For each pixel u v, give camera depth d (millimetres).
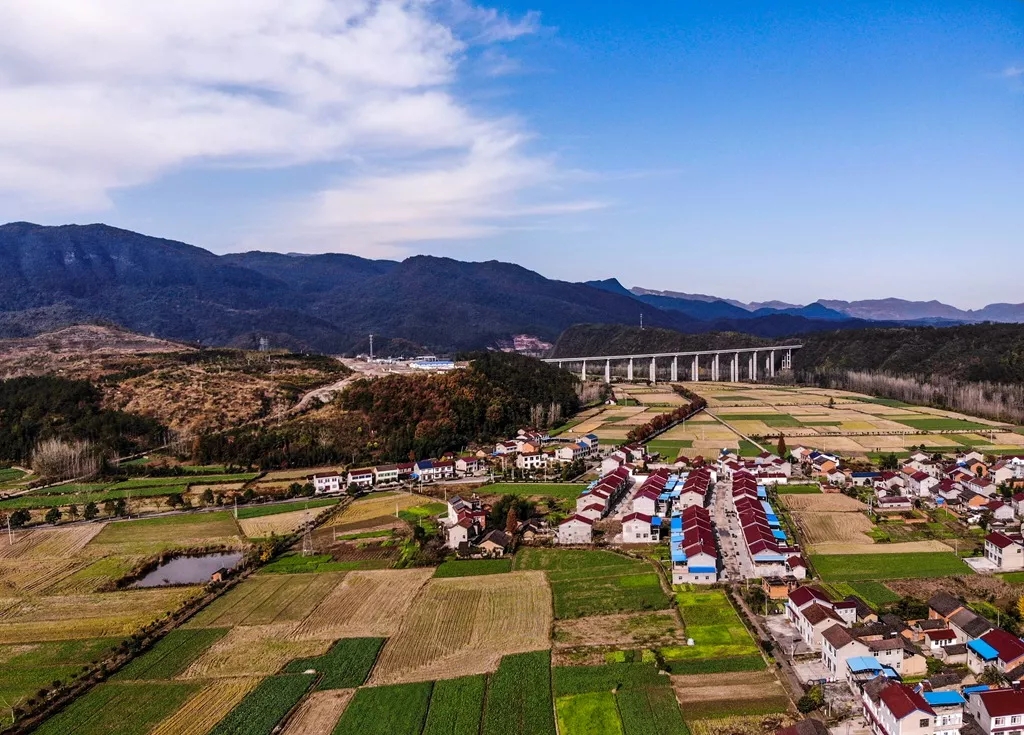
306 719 85375
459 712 85500
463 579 130875
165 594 129250
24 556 152250
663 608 114375
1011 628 100812
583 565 136250
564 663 97000
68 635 112875
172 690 93562
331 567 139750
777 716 82188
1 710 90125
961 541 143375
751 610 112438
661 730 80125
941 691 80812
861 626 102000
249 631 111562
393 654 101938
